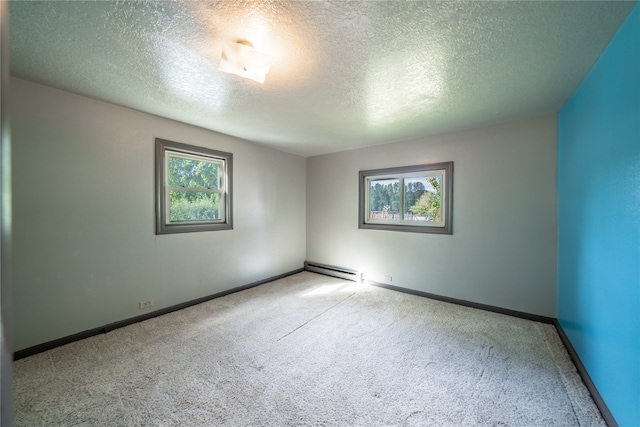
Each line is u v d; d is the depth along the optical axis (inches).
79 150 89.3
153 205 108.7
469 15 50.9
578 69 69.7
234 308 118.8
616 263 54.8
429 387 67.2
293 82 78.4
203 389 66.1
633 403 47.7
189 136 119.1
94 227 93.0
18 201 78.6
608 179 59.0
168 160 115.0
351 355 81.4
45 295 83.4
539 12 50.0
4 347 18.1
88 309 91.9
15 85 77.1
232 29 55.7
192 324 102.2
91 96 89.5
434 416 58.2
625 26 51.8
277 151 164.9
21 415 57.3
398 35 57.1
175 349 84.3
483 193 118.4
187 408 59.9
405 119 109.0
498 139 114.5
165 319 106.7
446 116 105.1
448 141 127.9
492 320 107.0
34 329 81.3
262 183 155.6
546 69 69.9
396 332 96.4
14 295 78.6
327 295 136.8
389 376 71.5
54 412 58.3
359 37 57.7
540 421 56.7
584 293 72.6
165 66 70.6
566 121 91.4
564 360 78.8
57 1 47.3
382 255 151.2
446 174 128.5
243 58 62.4
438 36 57.4
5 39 18.1
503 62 67.0
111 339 90.2
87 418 56.8
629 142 50.5
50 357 79.1
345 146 157.4
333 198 172.6
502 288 114.2
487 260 117.7
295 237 178.7
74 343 87.2
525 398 63.3
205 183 129.9
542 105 93.9
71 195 87.9
